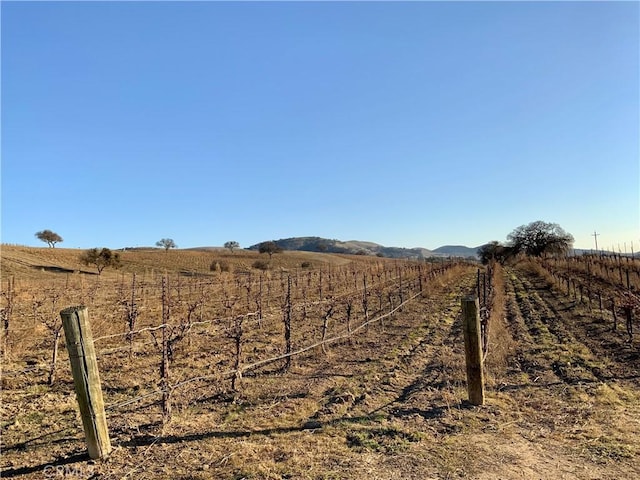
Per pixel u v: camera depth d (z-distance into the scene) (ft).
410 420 20.62
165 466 16.08
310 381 28.30
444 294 82.28
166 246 316.40
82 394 16.56
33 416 22.36
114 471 15.78
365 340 41.68
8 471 16.08
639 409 21.84
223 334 43.16
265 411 22.50
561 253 263.29
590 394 24.57
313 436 18.66
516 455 16.71
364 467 15.67
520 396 24.43
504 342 38.68
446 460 16.24
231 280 114.93
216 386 27.25
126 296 80.02
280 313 55.83
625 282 82.89
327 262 294.05
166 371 21.66
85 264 185.68
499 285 94.43
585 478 14.89
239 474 15.17
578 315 52.24
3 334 40.93
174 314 58.49
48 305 67.51
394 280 109.60
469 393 22.79
